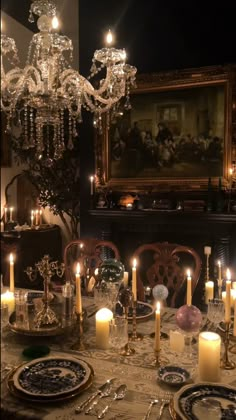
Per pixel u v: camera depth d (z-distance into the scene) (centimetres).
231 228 369
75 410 108
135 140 411
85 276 252
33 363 131
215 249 375
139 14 400
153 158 406
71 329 162
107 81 241
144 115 405
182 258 384
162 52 397
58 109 237
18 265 280
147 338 162
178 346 147
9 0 204
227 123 371
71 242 264
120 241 420
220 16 373
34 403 111
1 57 193
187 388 116
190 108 387
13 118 274
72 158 417
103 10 391
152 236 407
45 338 160
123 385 123
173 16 390
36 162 338
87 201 429
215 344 126
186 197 395
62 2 247
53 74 228
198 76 378
